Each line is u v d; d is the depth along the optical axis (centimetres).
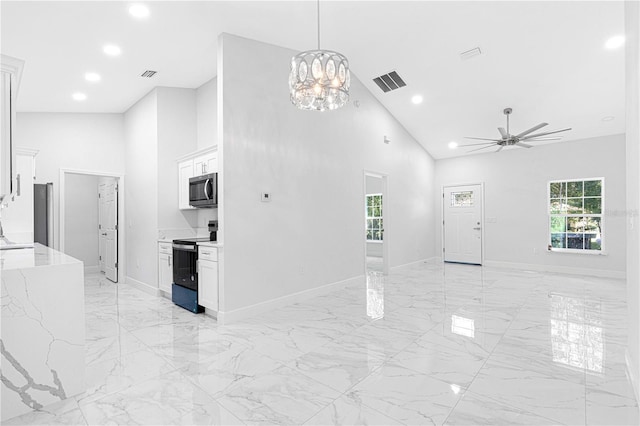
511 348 281
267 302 392
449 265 752
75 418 187
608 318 361
